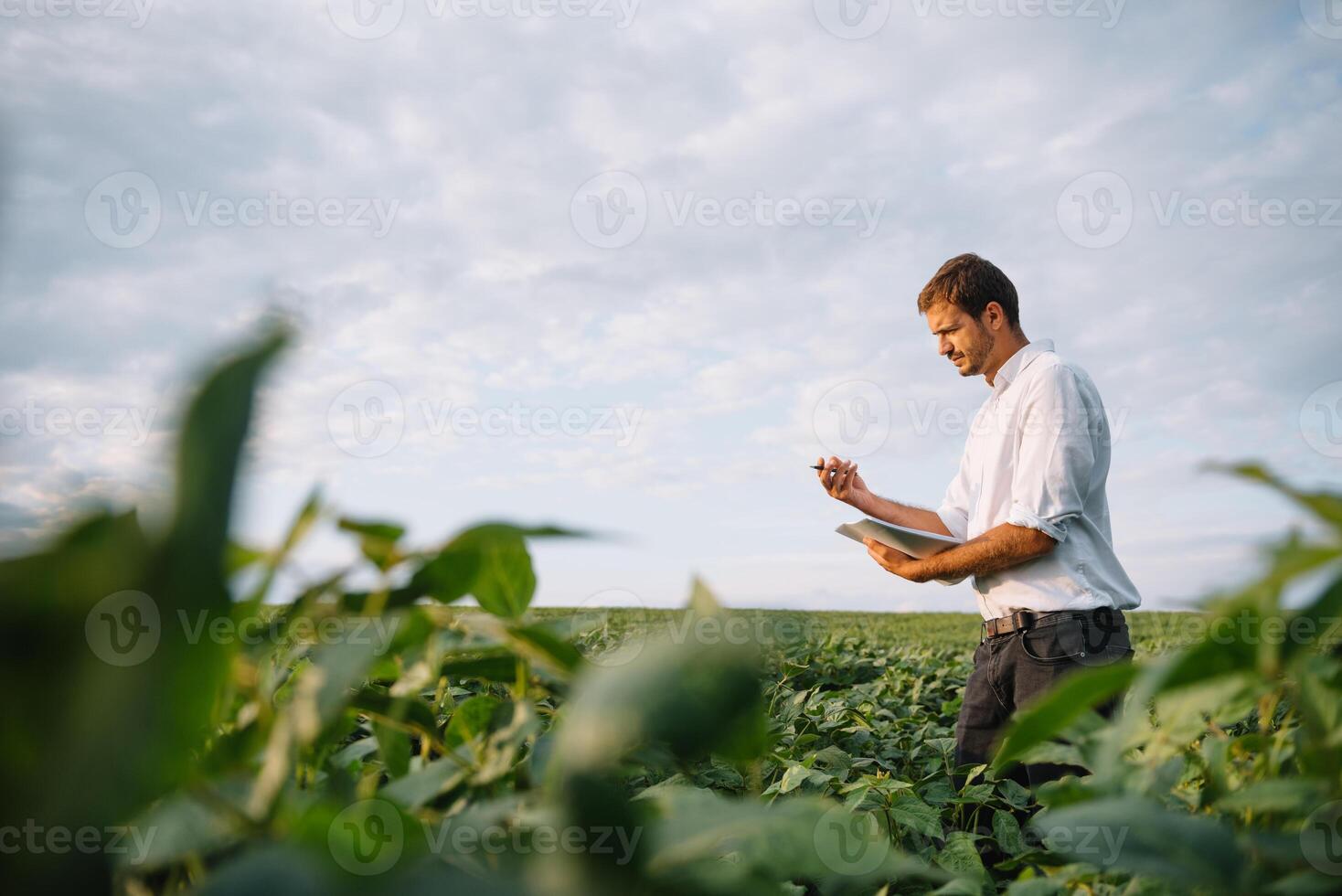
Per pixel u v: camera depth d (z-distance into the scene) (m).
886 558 3.27
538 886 0.36
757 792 0.60
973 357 3.42
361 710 0.64
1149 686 0.50
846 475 3.66
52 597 0.27
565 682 0.66
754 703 0.38
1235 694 0.59
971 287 3.37
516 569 0.62
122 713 0.28
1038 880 0.78
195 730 0.30
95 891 0.29
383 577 0.55
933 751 3.11
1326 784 0.56
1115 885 0.76
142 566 0.28
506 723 0.66
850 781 2.42
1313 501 0.45
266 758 0.47
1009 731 0.54
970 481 3.61
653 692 0.36
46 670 0.28
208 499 0.28
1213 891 0.51
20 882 0.28
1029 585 2.90
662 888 0.38
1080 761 0.75
